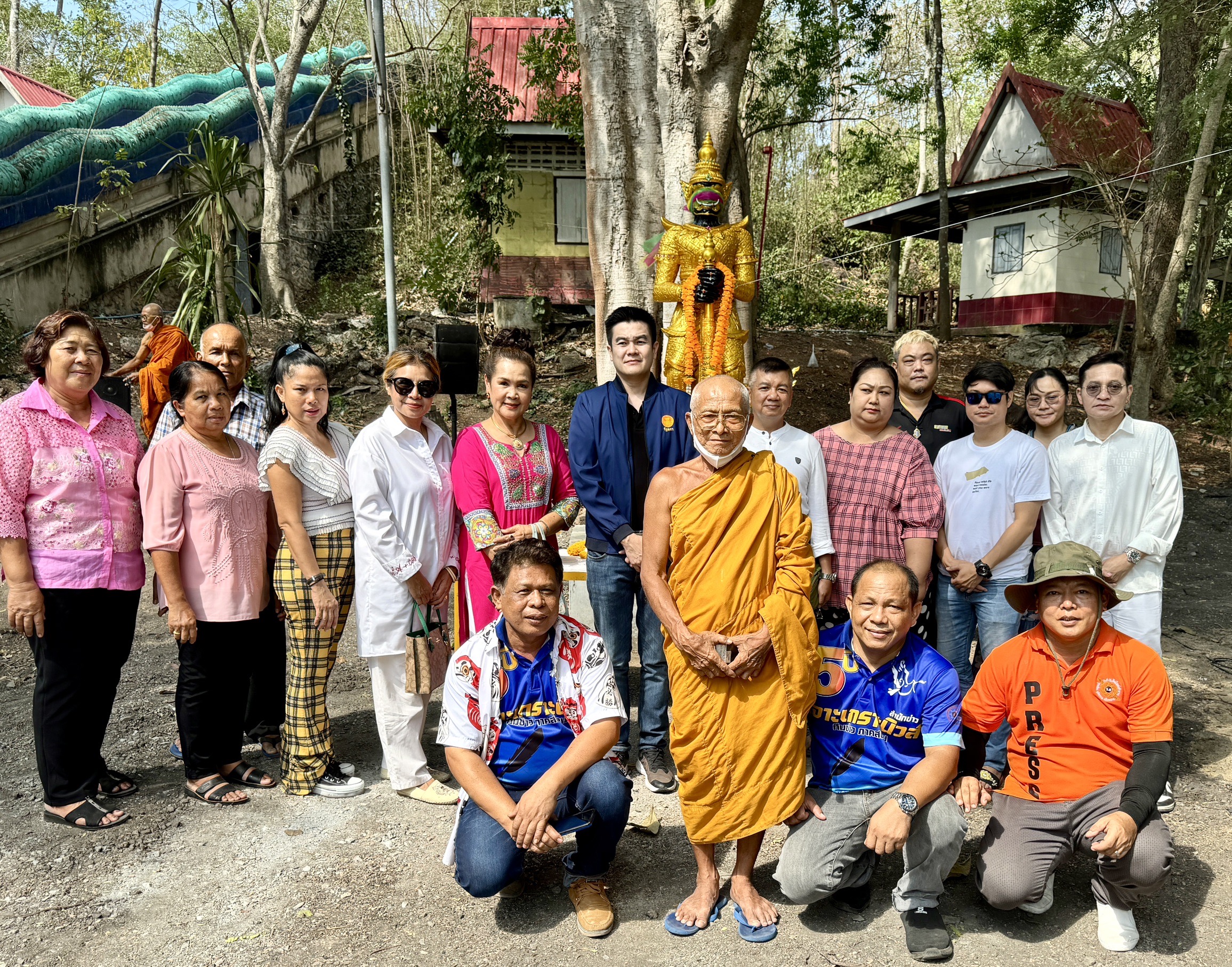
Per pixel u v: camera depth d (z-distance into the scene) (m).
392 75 17.31
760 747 2.81
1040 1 14.54
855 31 12.28
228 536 3.64
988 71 17.39
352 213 19.98
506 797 2.82
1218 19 11.36
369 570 3.67
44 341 3.41
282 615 4.07
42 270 12.37
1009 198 16.84
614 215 6.05
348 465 3.74
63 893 3.09
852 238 23.38
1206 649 5.75
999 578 3.71
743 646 2.79
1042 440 4.28
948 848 2.77
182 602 3.56
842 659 2.95
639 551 3.64
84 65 23.56
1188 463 11.87
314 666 3.78
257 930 2.90
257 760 4.19
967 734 3.04
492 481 3.76
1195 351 14.17
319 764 3.82
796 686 2.77
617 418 3.86
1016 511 3.69
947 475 3.88
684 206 5.94
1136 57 16.69
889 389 3.61
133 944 2.83
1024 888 2.82
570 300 14.43
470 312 15.27
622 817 2.94
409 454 3.78
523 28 15.11
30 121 12.29
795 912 3.01
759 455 2.95
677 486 3.00
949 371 15.18
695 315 4.83
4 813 3.64
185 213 14.97
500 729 2.99
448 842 3.27
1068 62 12.44
